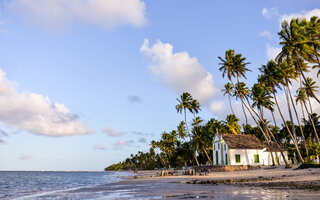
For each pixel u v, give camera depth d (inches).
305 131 3139.8
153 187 973.8
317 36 1646.2
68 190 1117.1
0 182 2913.4
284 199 466.0
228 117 3169.3
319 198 467.8
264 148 2293.3
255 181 1022.4
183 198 564.7
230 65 2295.8
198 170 2329.0
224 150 2343.8
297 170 1514.5
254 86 2411.4
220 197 547.8
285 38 1710.1
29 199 783.1
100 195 781.3
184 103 2874.0
